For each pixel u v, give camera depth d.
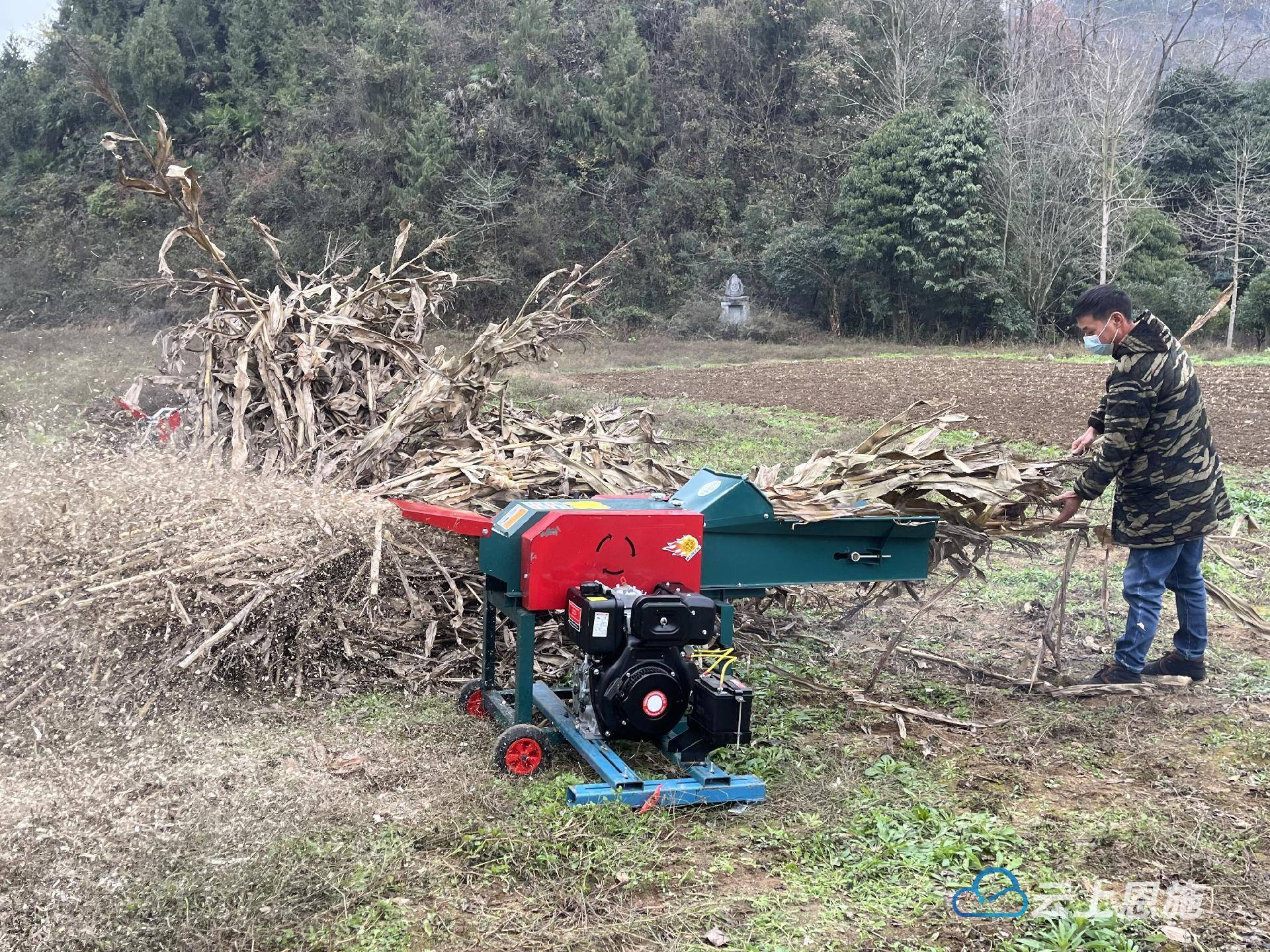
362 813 3.20
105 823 2.99
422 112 40.81
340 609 4.30
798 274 40.59
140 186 5.34
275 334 5.48
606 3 48.81
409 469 5.12
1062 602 4.81
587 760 3.62
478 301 39.19
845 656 5.17
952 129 37.47
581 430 6.03
